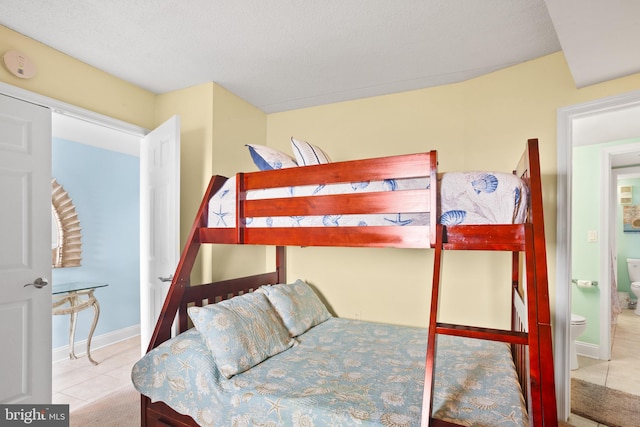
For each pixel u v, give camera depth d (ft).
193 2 5.34
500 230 3.84
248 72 7.76
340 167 4.73
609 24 4.64
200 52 6.90
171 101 8.77
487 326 7.55
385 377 4.99
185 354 5.21
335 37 6.35
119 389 8.13
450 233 4.05
